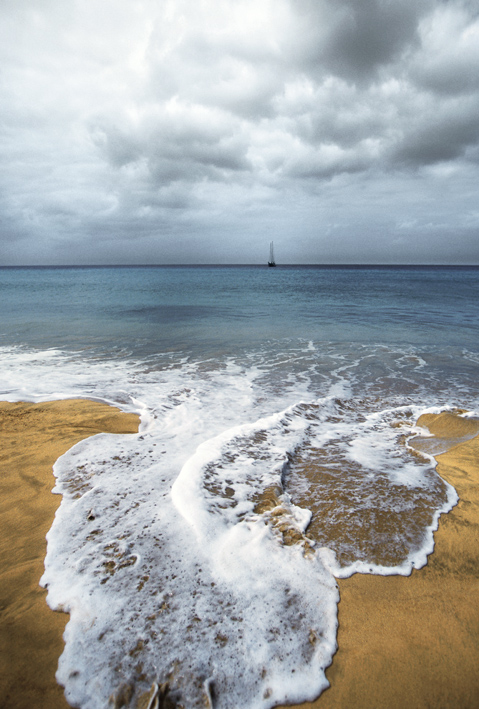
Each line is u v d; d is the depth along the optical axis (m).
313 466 3.90
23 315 16.20
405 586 2.32
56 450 4.22
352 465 3.92
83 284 41.03
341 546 2.66
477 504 3.20
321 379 7.45
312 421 5.23
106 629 1.97
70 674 1.76
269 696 1.69
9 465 3.86
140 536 2.69
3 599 2.17
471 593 2.27
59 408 5.64
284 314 17.20
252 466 3.79
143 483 3.45
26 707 1.62
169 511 3.00
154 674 1.74
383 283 46.94
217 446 4.16
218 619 2.03
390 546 2.67
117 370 7.91
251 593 2.21
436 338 11.70
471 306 20.97
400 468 3.85
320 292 31.70
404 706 1.66
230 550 2.56
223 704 1.64
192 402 5.99
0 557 2.53
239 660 1.82
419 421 5.30
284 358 9.12
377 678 1.77
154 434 4.68
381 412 5.62
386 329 13.26
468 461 3.99
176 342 10.86
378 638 1.97
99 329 12.88
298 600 2.18
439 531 2.85
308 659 1.85
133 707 1.62
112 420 5.21
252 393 6.52
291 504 3.16
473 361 8.93
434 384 7.20
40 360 8.69
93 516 2.94
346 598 2.22
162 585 2.26
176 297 26.03
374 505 3.17
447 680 1.76
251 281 50.75
